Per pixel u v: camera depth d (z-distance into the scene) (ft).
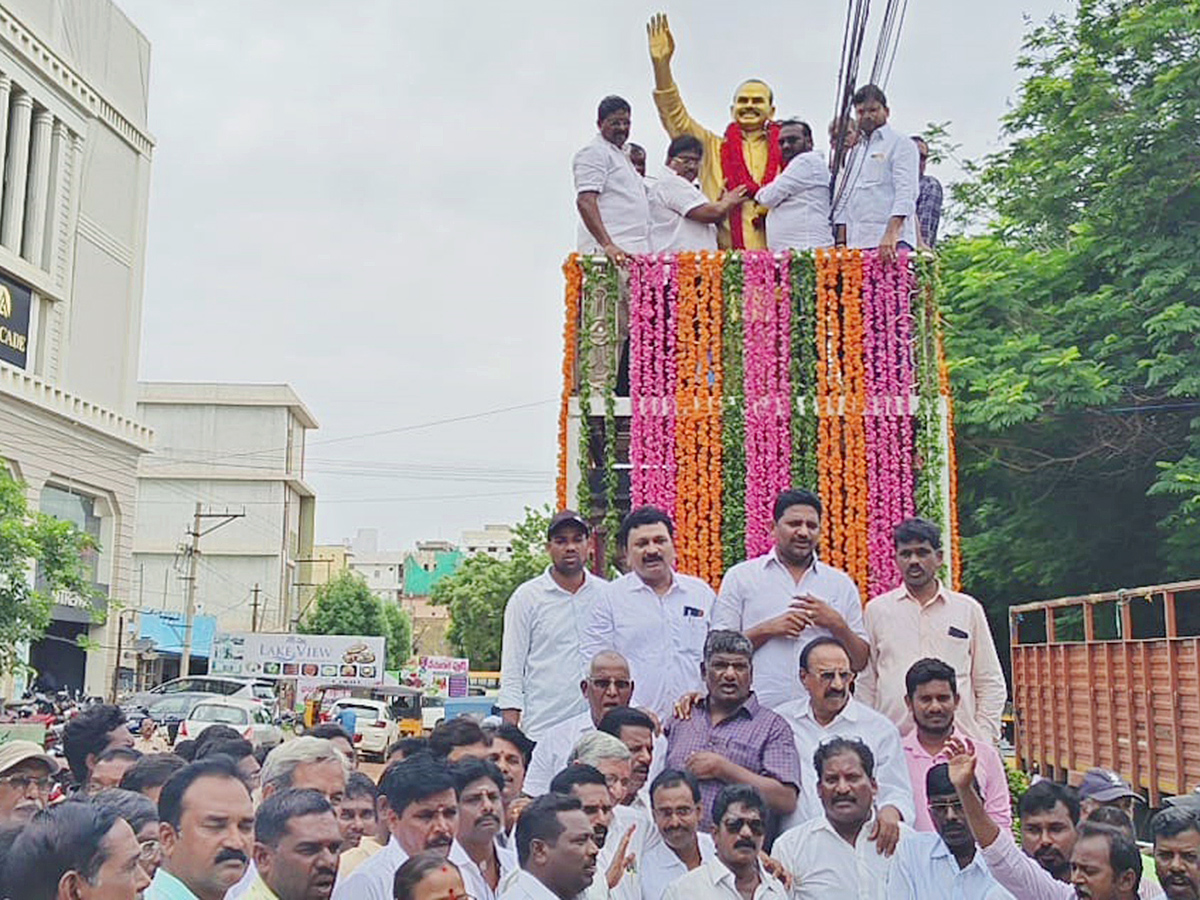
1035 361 56.49
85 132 116.57
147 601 230.89
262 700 129.90
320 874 13.76
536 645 24.45
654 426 33.40
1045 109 62.95
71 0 113.91
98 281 120.37
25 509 67.00
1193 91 57.21
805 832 18.28
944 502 32.24
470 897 14.42
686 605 23.75
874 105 34.30
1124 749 40.86
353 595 225.76
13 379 102.42
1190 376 53.57
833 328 33.32
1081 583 62.69
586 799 16.20
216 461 236.43
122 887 11.68
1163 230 58.49
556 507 33.60
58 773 22.89
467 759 17.12
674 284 34.01
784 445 32.99
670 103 38.29
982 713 23.30
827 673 20.42
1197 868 15.87
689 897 16.96
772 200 35.01
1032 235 66.64
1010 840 17.78
